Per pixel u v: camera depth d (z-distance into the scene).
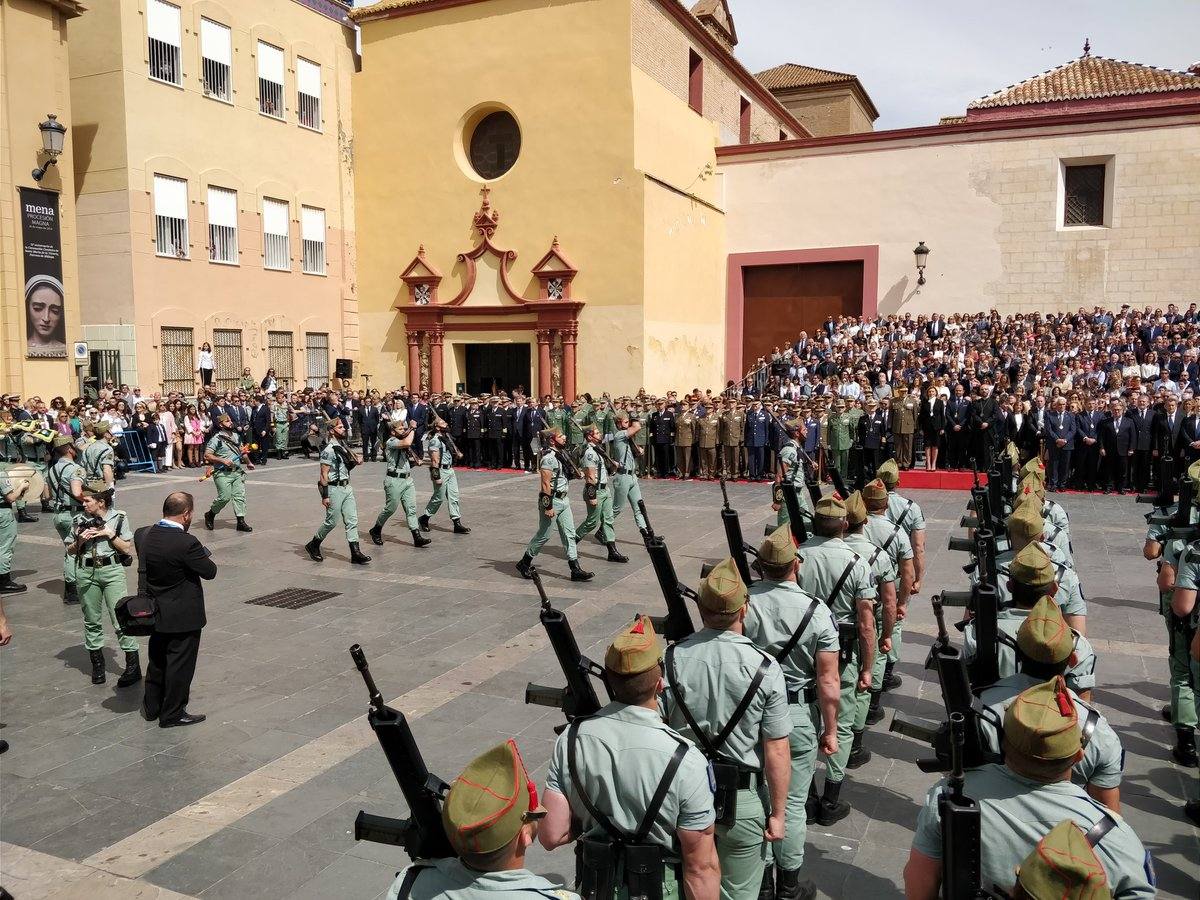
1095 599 10.45
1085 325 25.00
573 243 27.83
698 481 21.55
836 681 4.54
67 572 8.23
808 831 5.54
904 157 29.53
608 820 3.04
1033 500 5.69
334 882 5.05
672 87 29.42
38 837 5.56
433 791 2.66
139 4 23.42
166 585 7.18
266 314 27.58
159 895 4.93
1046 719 2.78
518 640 9.34
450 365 30.08
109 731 7.18
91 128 23.48
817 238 30.80
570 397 27.89
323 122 29.58
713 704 3.67
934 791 2.94
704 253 30.81
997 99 29.88
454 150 29.39
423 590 11.41
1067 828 2.30
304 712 7.51
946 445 20.12
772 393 25.22
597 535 14.48
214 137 25.64
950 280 29.16
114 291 23.64
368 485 20.34
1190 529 6.16
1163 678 7.93
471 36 28.88
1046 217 28.08
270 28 27.31
